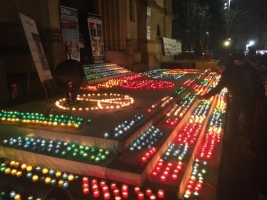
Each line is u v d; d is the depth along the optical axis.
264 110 3.14
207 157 4.90
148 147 4.24
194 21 40.88
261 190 2.99
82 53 15.46
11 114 5.63
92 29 13.74
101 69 13.47
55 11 10.07
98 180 3.73
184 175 3.84
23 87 8.44
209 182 4.14
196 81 12.15
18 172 4.00
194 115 7.07
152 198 3.17
